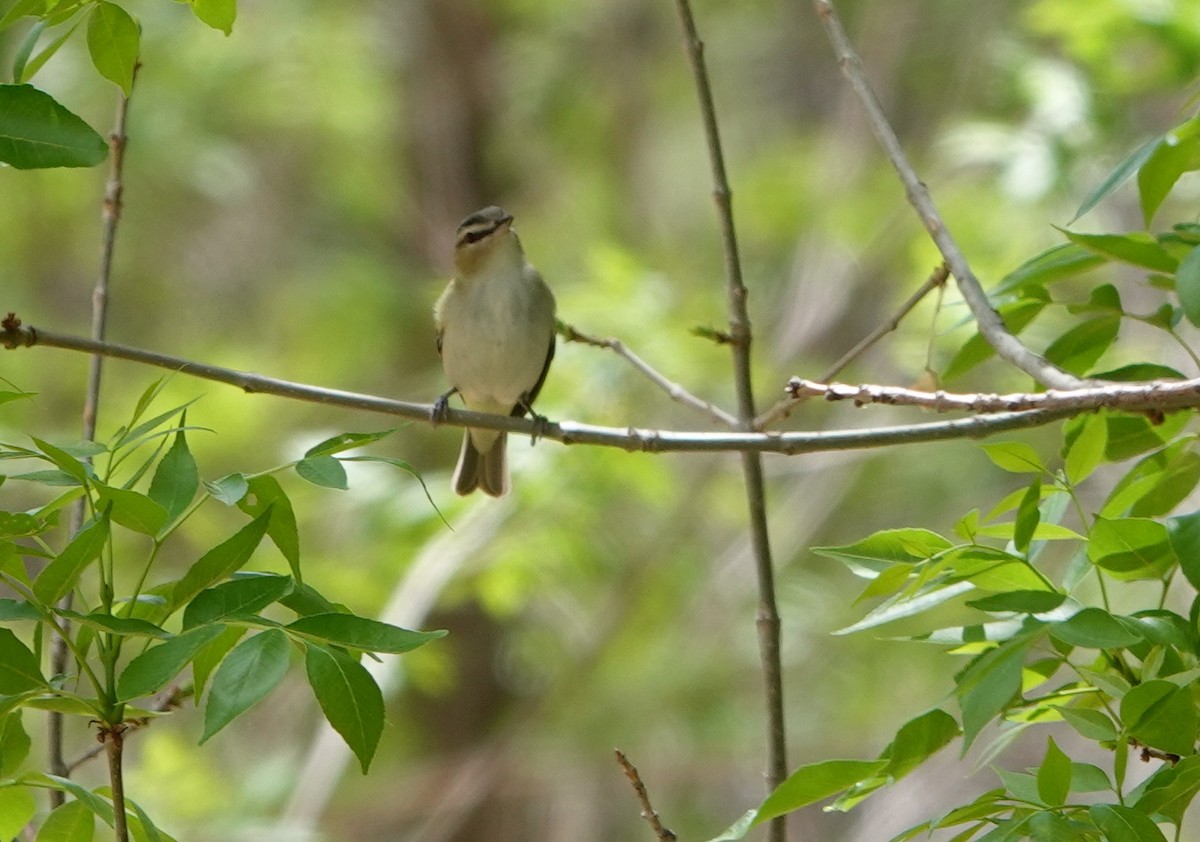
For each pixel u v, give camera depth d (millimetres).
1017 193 13852
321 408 17547
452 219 18906
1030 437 14422
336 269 18297
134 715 4418
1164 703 4098
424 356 18172
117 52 5020
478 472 10219
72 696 4117
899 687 16156
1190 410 5223
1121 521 4566
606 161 19703
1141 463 5297
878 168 17219
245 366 17406
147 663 3809
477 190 19094
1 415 14164
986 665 4203
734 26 20391
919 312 13945
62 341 5328
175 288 19047
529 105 18797
